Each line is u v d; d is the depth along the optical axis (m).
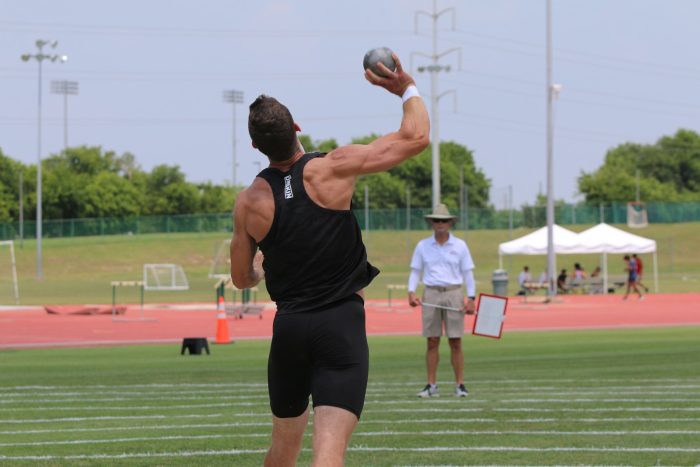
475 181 166.00
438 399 15.62
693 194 173.25
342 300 6.32
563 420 13.22
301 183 6.30
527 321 40.41
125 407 15.01
